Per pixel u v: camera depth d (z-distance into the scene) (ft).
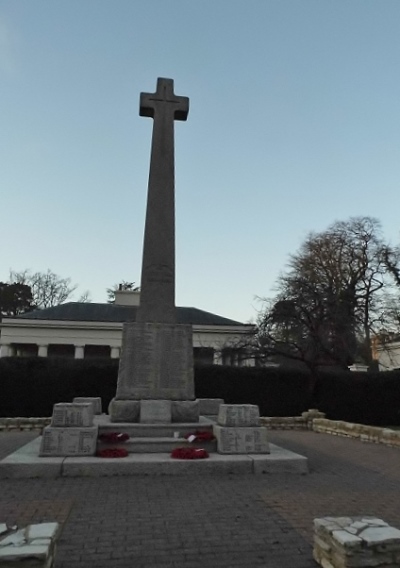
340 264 111.75
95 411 44.93
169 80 42.96
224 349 86.89
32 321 130.72
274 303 83.71
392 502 21.59
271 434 55.88
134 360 35.12
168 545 15.46
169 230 38.81
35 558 10.71
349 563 11.76
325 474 28.63
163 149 40.86
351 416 75.66
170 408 33.60
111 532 16.70
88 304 143.43
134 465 26.76
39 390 71.15
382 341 107.34
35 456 28.02
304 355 79.51
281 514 19.10
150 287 37.32
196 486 24.13
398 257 101.76
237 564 13.92
